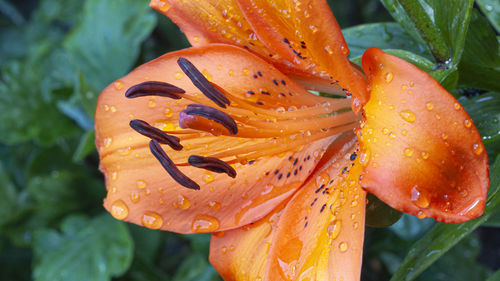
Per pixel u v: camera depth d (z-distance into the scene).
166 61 0.21
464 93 0.22
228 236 0.21
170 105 0.21
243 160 0.20
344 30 0.23
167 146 0.21
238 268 0.21
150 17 0.35
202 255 0.32
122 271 0.32
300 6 0.18
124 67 0.35
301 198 0.20
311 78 0.21
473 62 0.20
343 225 0.18
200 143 0.21
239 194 0.21
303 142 0.20
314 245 0.19
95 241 0.34
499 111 0.20
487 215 0.18
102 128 0.21
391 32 0.23
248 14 0.19
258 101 0.21
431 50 0.20
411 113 0.17
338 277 0.18
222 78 0.21
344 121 0.20
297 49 0.20
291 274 0.19
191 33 0.21
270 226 0.21
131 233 0.36
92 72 0.36
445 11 0.19
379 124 0.17
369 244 0.32
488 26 0.20
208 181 0.21
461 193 0.17
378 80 0.17
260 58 0.20
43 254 0.35
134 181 0.21
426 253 0.18
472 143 0.17
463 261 0.31
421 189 0.17
